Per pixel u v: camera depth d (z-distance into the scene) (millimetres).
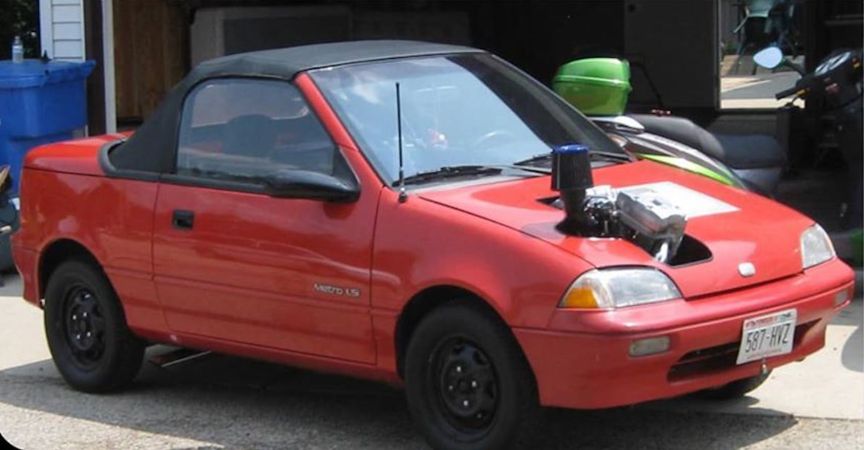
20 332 7914
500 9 16953
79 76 10117
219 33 13406
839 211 9875
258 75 5879
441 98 5859
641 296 4727
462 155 5621
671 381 4828
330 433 5816
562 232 4922
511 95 6098
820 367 6449
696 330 4746
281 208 5562
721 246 5051
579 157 4914
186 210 5914
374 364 5348
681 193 5578
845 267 5488
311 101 5629
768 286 5059
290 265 5504
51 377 6961
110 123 10594
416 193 5285
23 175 6809
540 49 17000
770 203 5719
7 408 6395
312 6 14273
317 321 5477
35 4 15516
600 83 8227
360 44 6285
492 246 4910
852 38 12648
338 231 5355
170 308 6070
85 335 6559
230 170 5848
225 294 5789
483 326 4938
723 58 16656
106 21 10508
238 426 5973
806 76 9758
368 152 5434
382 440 5688
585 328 4641
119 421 6125
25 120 9641
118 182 6258
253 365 6957
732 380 5035
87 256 6496
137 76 13867
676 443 5477
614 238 4969
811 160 12258
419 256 5090
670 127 8320
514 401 4898
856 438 5473
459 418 5105
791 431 5586
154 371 6957
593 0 16703
